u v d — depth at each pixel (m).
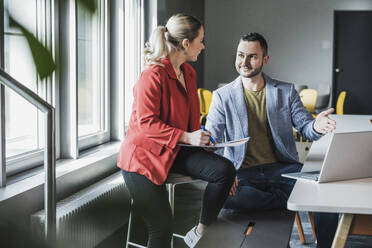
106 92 4.32
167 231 2.16
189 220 3.64
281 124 2.62
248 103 2.65
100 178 3.55
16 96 2.92
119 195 0.99
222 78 11.27
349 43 10.88
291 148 2.67
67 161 3.38
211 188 2.10
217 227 1.89
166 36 2.19
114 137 4.42
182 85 2.22
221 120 2.69
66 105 3.37
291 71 11.02
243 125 2.62
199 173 2.10
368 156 1.92
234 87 2.65
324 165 1.82
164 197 2.15
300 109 2.63
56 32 3.21
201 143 2.04
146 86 2.10
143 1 5.33
